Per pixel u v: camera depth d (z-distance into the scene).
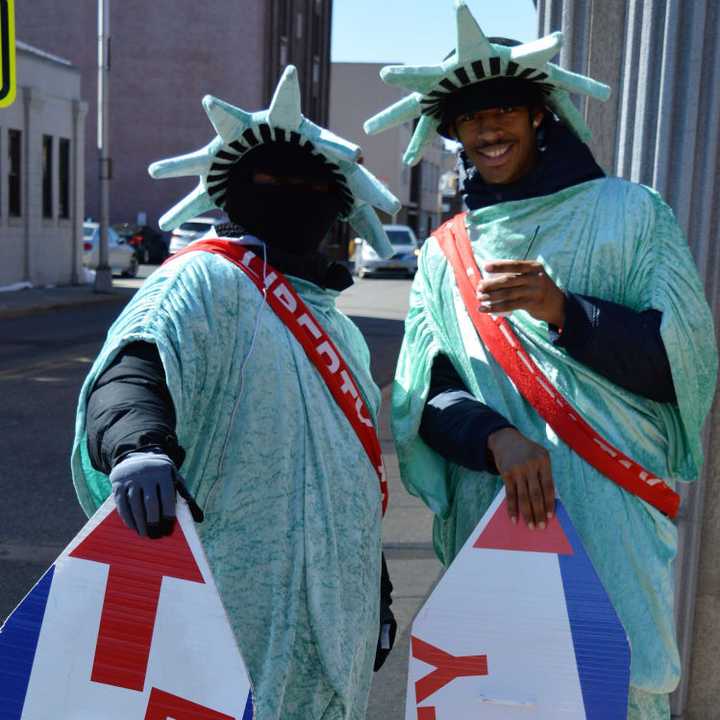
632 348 2.09
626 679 2.02
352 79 57.75
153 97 37.81
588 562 2.04
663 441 2.27
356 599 2.06
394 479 6.25
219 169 2.16
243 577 1.98
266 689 1.93
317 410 2.04
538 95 2.29
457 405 2.24
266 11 37.50
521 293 2.04
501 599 2.05
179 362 1.90
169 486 1.67
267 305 2.03
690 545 3.05
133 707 1.74
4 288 20.38
